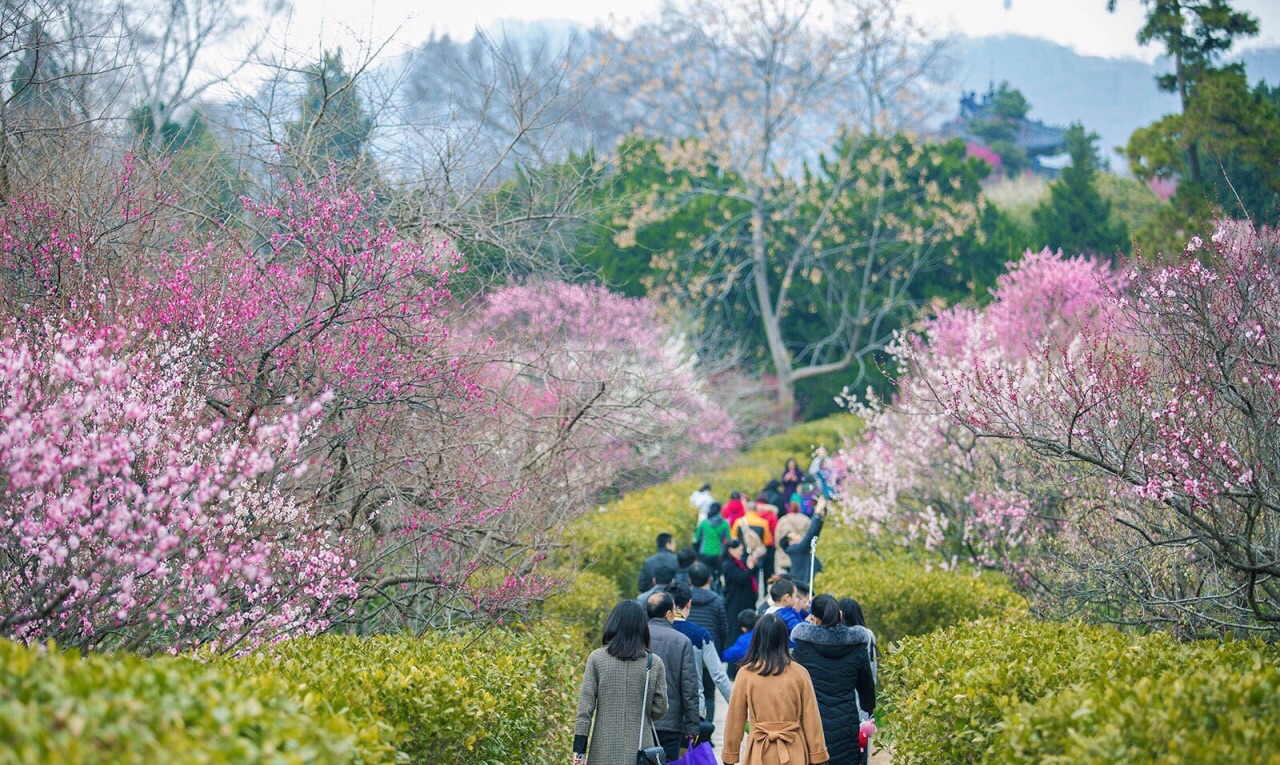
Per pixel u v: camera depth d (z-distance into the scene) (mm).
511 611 12602
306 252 10938
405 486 11938
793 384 48281
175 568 8320
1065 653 8797
